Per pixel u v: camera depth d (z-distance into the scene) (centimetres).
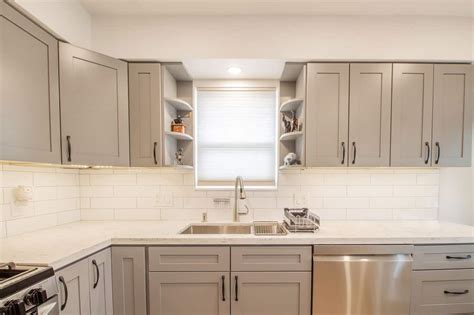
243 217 216
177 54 185
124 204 214
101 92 168
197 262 155
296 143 214
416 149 182
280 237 154
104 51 185
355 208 213
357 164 182
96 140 165
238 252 154
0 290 85
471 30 188
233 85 223
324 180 214
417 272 155
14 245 135
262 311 155
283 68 199
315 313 153
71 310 122
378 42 186
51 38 144
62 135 150
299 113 204
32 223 167
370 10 180
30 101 132
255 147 232
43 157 139
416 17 187
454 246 156
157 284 154
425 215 213
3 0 120
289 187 216
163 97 188
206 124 231
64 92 150
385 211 213
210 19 186
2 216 148
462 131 184
